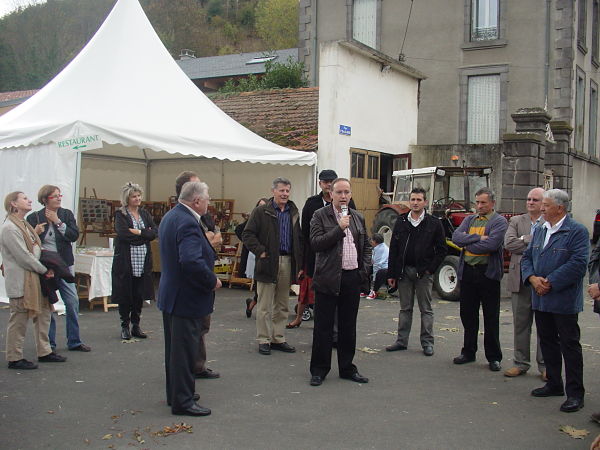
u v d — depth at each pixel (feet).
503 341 24.67
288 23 167.73
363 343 23.94
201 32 161.48
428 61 75.51
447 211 36.96
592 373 20.11
